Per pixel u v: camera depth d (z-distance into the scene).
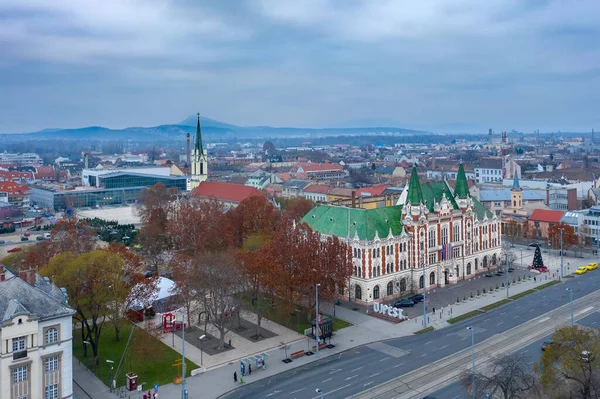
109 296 116.25
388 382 105.56
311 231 153.38
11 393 85.50
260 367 113.62
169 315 135.25
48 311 90.06
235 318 142.50
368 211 164.12
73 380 108.38
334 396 100.31
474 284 176.75
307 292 134.62
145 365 115.50
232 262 131.38
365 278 155.75
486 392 96.38
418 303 157.00
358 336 131.38
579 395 87.88
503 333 130.88
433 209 174.38
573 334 88.81
